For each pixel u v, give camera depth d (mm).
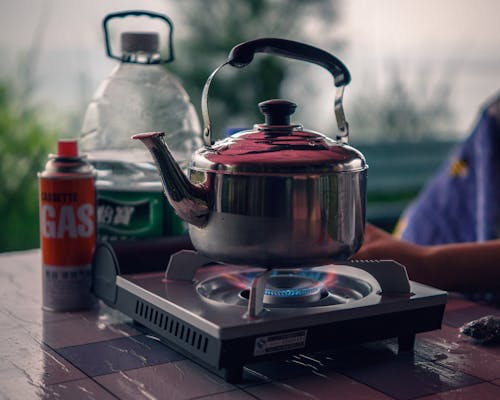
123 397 699
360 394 710
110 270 967
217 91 5766
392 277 850
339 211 754
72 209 997
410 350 842
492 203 1561
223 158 757
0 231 5328
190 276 911
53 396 703
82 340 878
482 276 1048
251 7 5738
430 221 1674
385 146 3988
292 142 773
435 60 4996
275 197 730
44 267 1015
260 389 723
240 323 720
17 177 5258
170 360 805
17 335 899
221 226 762
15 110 5016
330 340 773
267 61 5672
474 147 1647
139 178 1282
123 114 1442
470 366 789
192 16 5773
